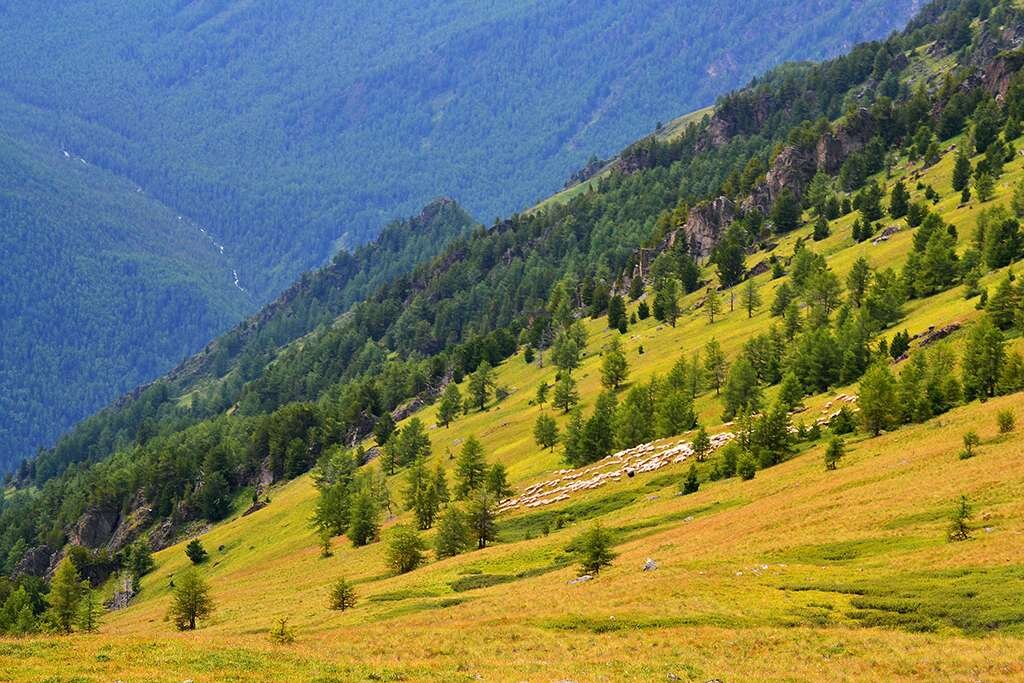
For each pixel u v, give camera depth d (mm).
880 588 70312
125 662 58094
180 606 117438
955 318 175500
